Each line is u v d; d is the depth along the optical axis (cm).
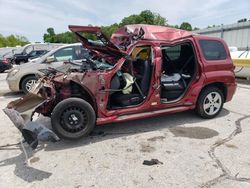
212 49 493
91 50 455
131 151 366
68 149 373
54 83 390
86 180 293
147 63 439
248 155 351
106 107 404
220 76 494
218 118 515
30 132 333
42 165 328
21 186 282
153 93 432
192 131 442
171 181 289
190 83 475
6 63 1554
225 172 307
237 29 2131
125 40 476
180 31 471
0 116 536
